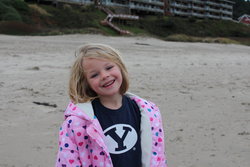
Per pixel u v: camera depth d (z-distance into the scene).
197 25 66.88
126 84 1.79
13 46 16.34
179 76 10.04
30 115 5.18
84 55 1.70
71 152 1.63
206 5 83.25
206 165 3.46
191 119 5.29
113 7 57.94
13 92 6.79
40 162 3.45
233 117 5.51
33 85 7.64
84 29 34.78
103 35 31.59
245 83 9.33
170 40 40.12
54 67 10.67
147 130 1.71
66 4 48.16
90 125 1.63
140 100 1.79
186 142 4.16
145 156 1.70
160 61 14.45
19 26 29.69
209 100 6.82
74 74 1.75
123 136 1.68
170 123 5.01
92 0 54.56
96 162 1.63
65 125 1.67
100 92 1.68
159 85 8.25
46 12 41.94
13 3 37.59
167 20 61.25
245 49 34.19
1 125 4.62
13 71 9.48
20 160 3.48
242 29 77.38
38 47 16.88
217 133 4.57
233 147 4.02
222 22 76.44
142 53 17.94
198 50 25.41
